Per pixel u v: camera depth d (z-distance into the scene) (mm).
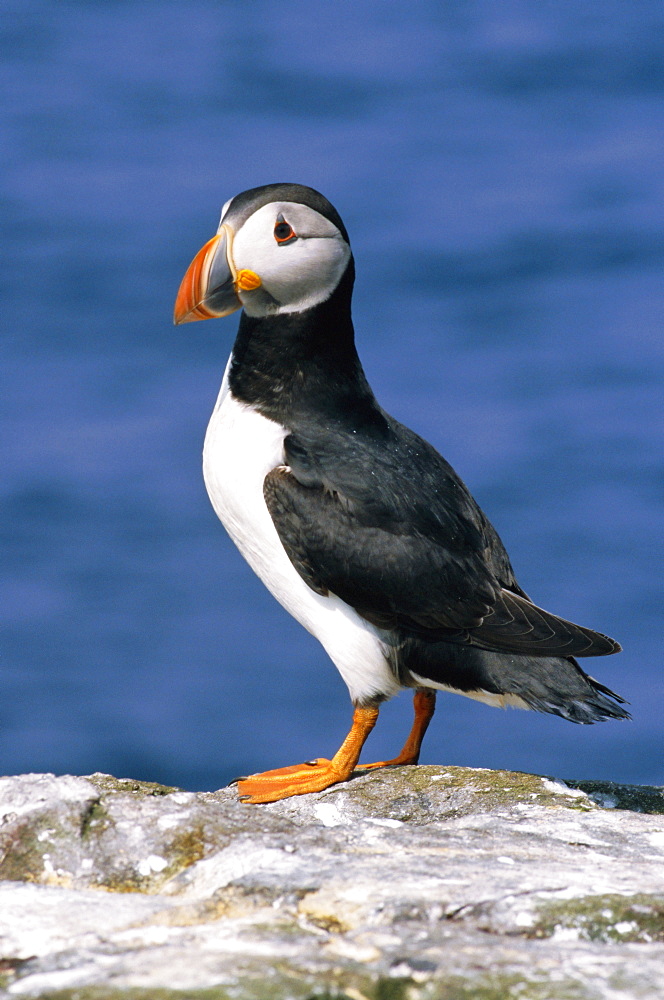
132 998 3225
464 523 7215
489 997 3332
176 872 4527
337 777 6852
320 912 3928
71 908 3990
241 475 7055
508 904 3945
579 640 6660
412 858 4473
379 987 3348
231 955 3494
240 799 6711
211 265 7016
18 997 3250
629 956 3615
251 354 7215
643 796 6422
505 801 6039
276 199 6988
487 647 6773
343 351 7258
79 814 4727
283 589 7188
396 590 6824
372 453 7078
